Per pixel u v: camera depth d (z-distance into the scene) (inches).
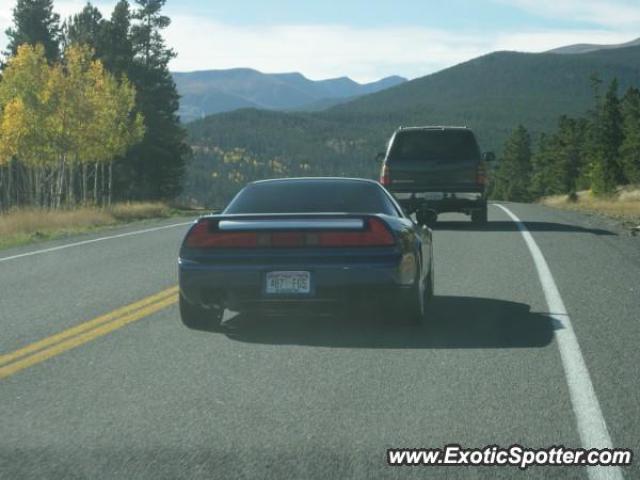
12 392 303.0
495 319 433.1
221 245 397.4
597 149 5467.5
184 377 321.1
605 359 342.6
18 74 2753.4
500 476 215.5
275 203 424.5
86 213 1475.1
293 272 390.9
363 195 431.2
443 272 614.9
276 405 281.1
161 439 246.5
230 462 225.9
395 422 261.0
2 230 1227.9
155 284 580.1
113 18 4146.2
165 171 4099.4
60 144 2783.0
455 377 315.9
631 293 510.9
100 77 2938.0
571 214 1315.2
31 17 4089.6
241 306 398.3
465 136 1024.9
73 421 265.9
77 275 641.0
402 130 1038.4
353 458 228.7
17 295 545.0
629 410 272.2
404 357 350.3
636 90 4817.9
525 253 722.8
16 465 225.9
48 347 378.9
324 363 341.4
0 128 2787.9
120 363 346.0
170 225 1203.9
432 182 1021.8
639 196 2886.3
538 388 299.3
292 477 214.7
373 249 390.6
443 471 218.8
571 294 510.0
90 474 218.4
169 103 4252.0
